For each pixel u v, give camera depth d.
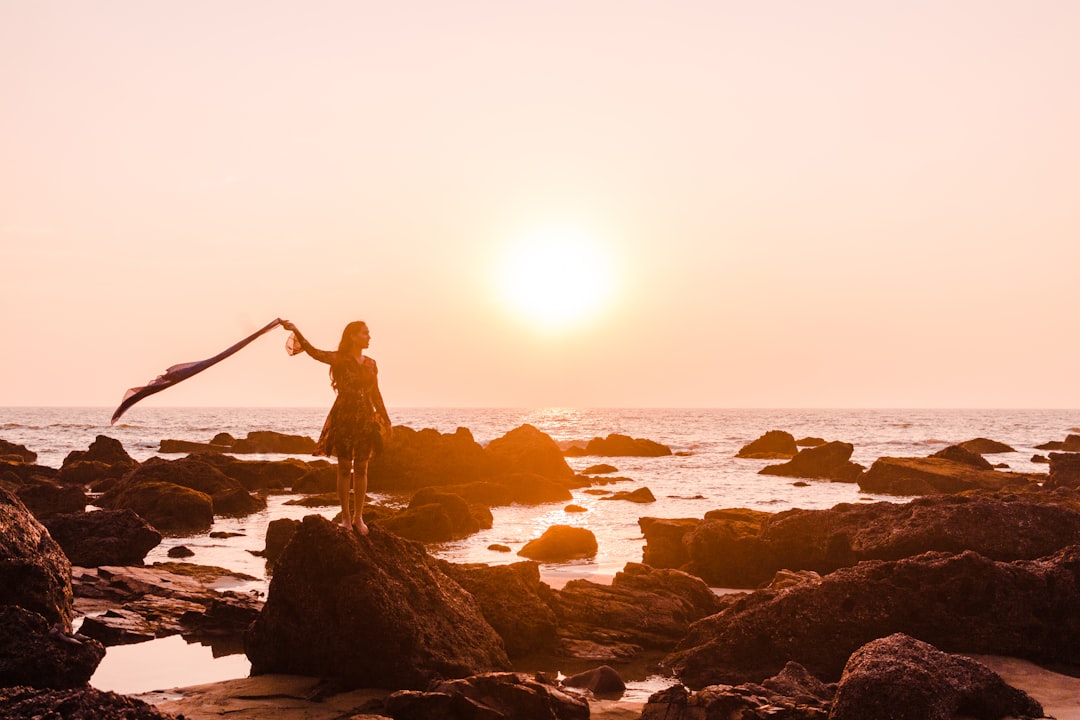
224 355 10.05
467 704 9.79
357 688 11.32
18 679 9.41
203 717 10.00
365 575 11.67
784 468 53.22
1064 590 12.62
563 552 23.36
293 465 46.69
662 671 12.90
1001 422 187.50
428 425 151.75
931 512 16.80
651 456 74.06
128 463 50.47
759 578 18.97
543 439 50.53
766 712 9.29
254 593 17.41
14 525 13.20
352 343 12.08
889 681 9.11
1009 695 9.62
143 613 15.69
